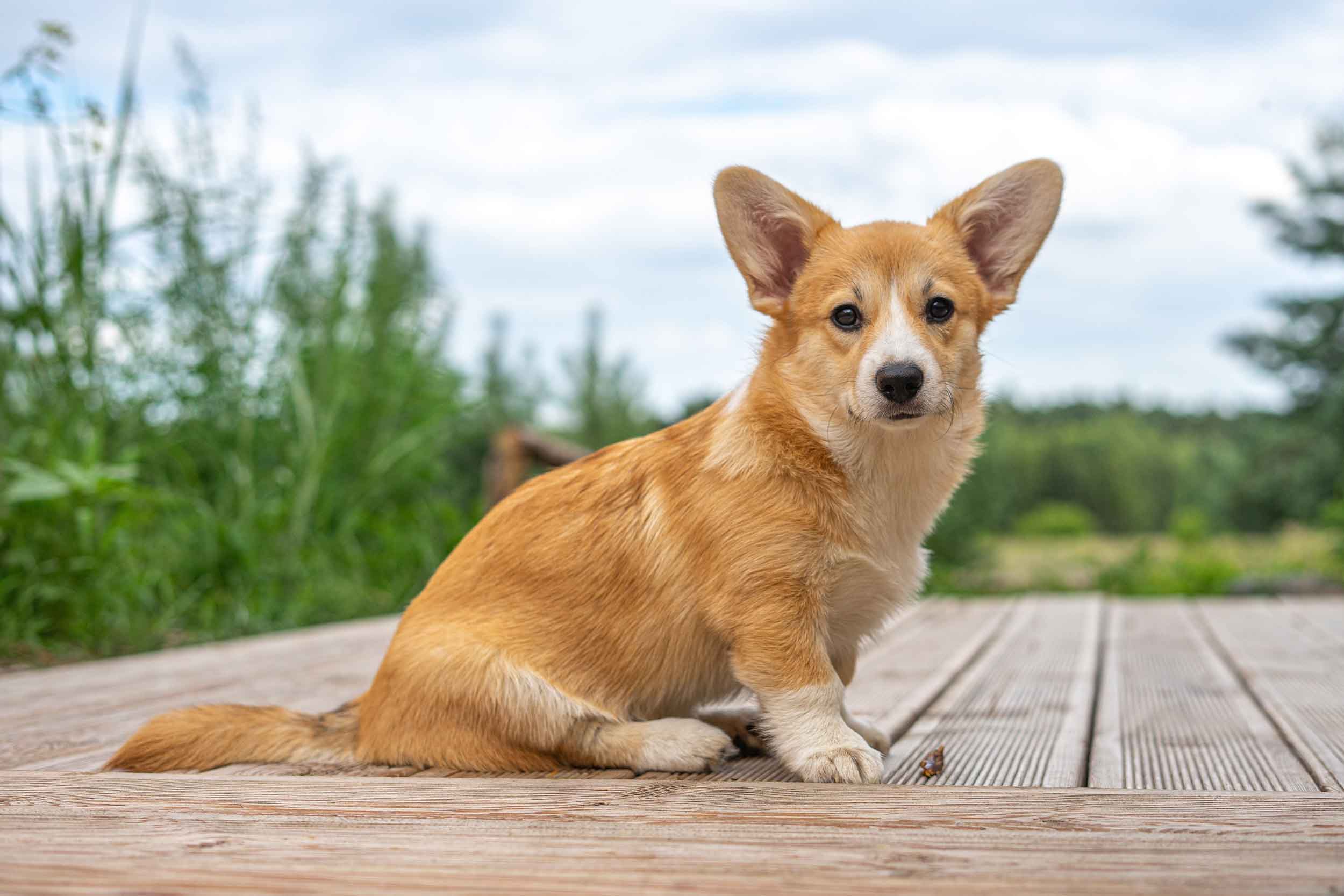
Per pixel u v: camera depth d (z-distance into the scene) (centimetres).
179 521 280
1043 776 144
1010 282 162
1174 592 406
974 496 469
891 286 153
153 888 115
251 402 316
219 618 257
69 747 158
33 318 244
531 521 153
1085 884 113
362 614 290
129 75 264
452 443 422
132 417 287
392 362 352
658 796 133
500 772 148
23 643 224
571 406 495
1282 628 236
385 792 135
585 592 149
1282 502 1000
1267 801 127
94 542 234
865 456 148
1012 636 228
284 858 119
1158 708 171
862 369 147
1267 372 1078
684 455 150
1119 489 1127
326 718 155
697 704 155
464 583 153
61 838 124
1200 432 1279
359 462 337
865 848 120
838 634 152
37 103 234
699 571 147
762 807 129
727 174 156
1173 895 112
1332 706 169
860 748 142
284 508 299
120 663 209
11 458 232
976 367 157
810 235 158
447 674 148
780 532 145
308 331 343
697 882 115
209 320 310
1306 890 112
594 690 150
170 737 149
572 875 116
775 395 150
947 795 131
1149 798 129
